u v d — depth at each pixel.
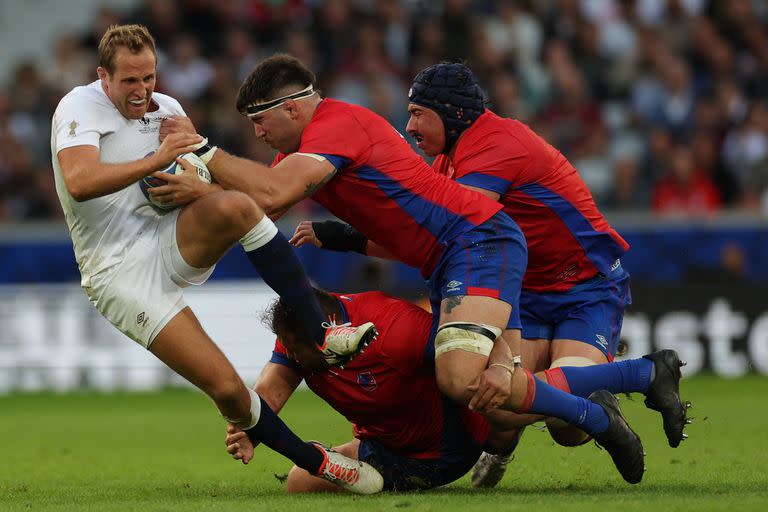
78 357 46.53
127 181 17.00
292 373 19.03
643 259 47.66
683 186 53.69
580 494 17.53
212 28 59.75
